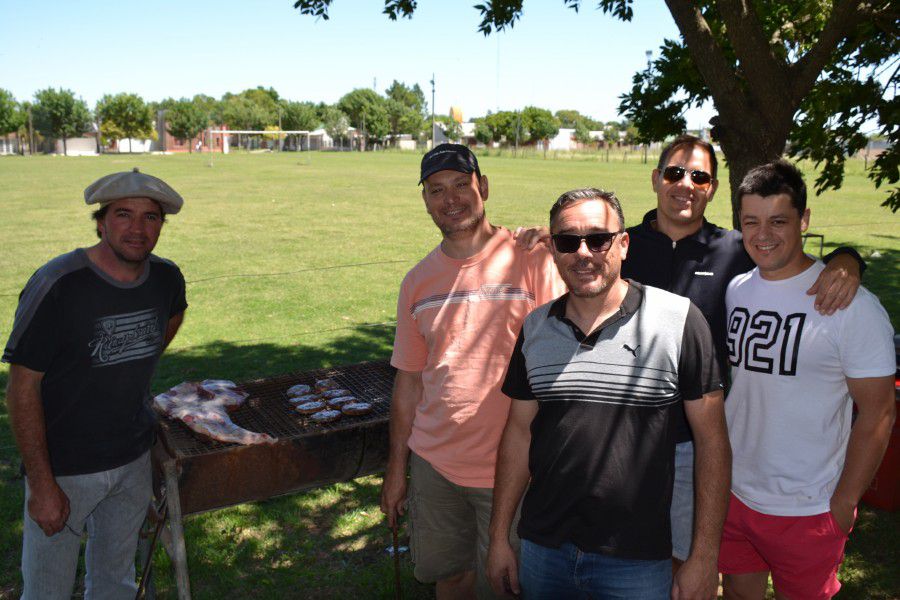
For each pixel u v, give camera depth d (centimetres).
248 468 308
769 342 245
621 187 2977
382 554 404
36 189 2719
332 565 393
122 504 297
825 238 1485
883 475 423
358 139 10344
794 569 253
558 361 219
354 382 420
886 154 557
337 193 2597
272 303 960
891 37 499
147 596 340
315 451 322
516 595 246
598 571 219
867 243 1409
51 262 263
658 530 216
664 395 212
